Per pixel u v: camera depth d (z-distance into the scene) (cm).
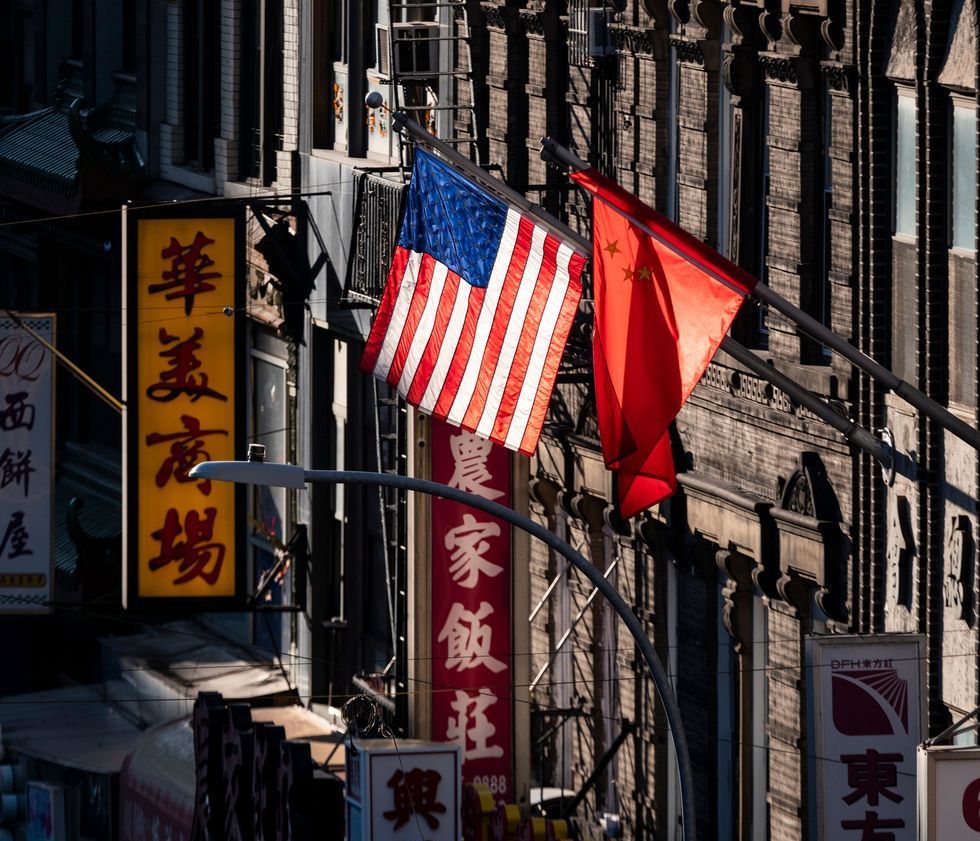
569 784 9844
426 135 7119
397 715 9581
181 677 13075
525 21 9900
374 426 11738
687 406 8675
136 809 10769
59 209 14988
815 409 6681
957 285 6969
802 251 7788
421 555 9506
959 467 6944
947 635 7038
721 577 8494
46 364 11688
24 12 17138
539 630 9988
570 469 9519
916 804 6309
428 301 7481
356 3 11719
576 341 9012
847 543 7562
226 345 11600
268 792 8394
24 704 13962
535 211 7081
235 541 11669
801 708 7875
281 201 12094
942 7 6925
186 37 13875
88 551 14438
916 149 7075
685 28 8531
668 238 6281
